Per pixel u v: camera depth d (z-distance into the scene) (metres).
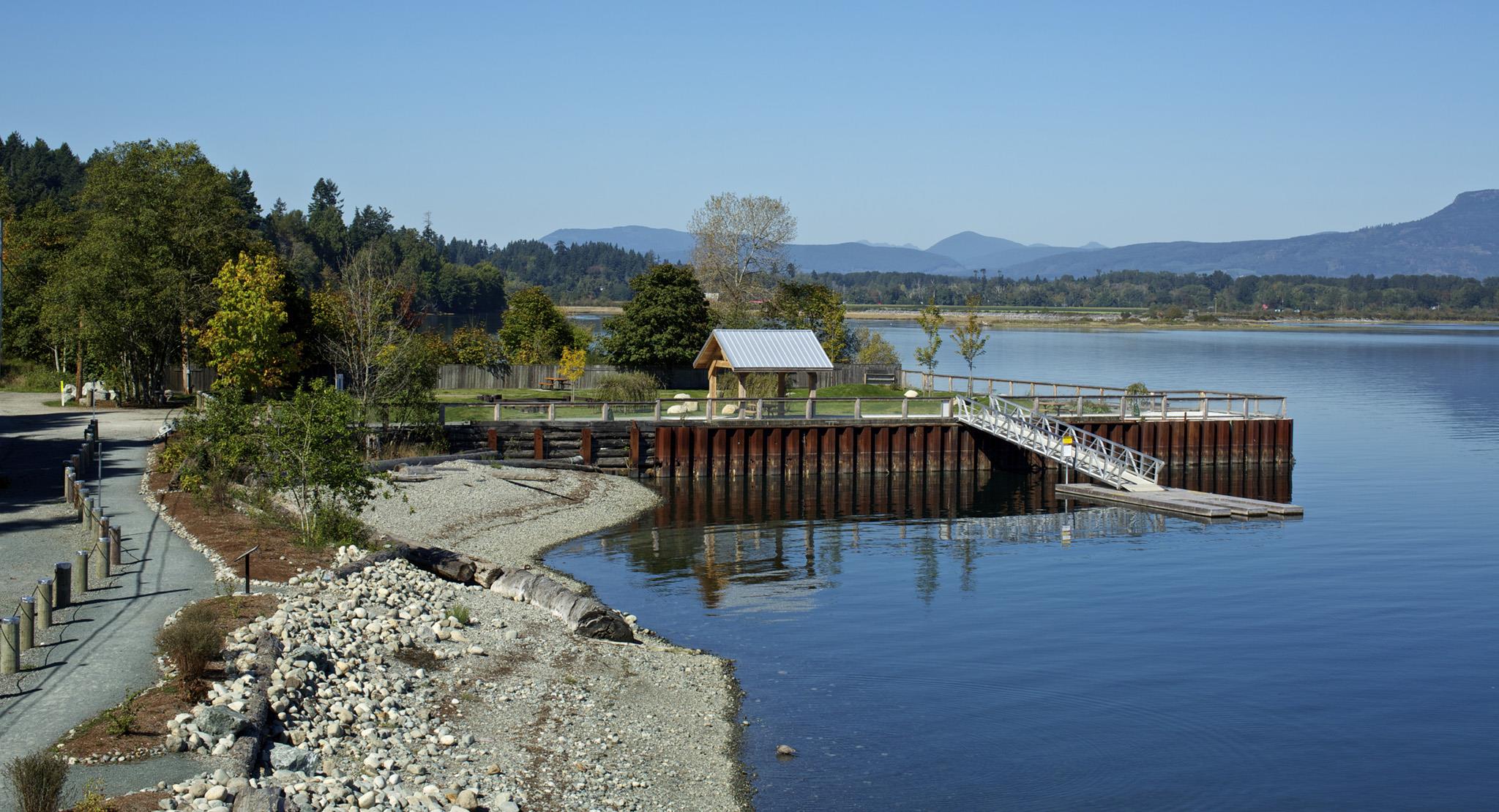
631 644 24.97
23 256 73.81
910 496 48.84
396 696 18.62
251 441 29.75
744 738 20.20
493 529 38.38
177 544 26.55
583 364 74.06
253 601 21.16
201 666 16.34
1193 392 57.25
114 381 57.81
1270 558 36.28
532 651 22.81
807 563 35.25
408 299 67.31
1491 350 179.62
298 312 61.25
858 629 27.70
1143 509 45.97
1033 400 56.81
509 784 16.59
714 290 93.81
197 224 60.03
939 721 21.38
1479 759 20.17
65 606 21.08
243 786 13.55
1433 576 33.88
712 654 25.34
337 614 21.20
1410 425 77.31
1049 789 18.48
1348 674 24.69
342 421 28.19
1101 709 22.30
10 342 71.69
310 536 27.27
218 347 53.16
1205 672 24.69
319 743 15.91
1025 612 29.48
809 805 17.50
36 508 30.58
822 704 22.19
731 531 40.56
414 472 43.25
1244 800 18.33
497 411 50.41
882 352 86.44
